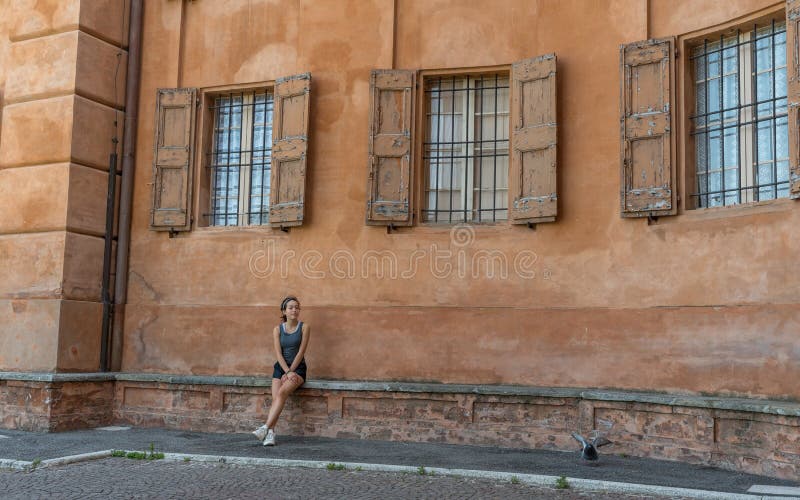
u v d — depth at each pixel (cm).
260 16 1104
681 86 898
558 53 975
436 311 987
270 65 1092
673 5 910
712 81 900
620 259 915
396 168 1012
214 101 1139
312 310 1028
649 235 900
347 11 1059
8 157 1083
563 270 945
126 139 1120
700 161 901
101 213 1084
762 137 855
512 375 951
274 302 1050
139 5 1141
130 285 1114
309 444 910
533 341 946
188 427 1022
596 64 952
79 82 1057
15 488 670
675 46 902
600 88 947
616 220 922
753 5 844
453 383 969
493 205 1014
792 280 789
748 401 782
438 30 1030
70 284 1035
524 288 960
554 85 949
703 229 862
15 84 1091
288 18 1089
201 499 630
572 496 658
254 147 1116
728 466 773
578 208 945
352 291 1020
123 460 809
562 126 962
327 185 1043
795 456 716
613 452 864
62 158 1047
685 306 866
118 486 678
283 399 929
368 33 1048
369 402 966
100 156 1087
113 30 1110
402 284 1004
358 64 1047
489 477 727
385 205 1006
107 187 1095
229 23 1117
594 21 958
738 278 831
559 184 952
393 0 1041
